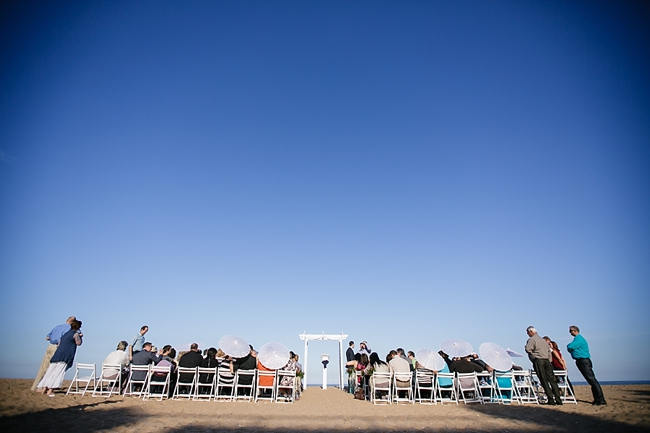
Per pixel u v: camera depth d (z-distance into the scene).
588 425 7.14
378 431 6.87
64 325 10.34
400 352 13.53
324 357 21.84
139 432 6.21
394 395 11.53
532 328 10.48
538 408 9.48
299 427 7.16
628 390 14.71
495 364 10.71
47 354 10.27
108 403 8.96
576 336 10.15
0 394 8.86
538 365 10.16
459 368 11.20
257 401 11.00
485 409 9.50
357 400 12.57
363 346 15.64
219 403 10.21
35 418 6.67
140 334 11.71
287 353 11.35
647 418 7.73
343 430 6.94
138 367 10.69
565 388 10.66
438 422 7.73
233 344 10.95
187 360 11.03
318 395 15.05
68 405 8.21
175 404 9.54
